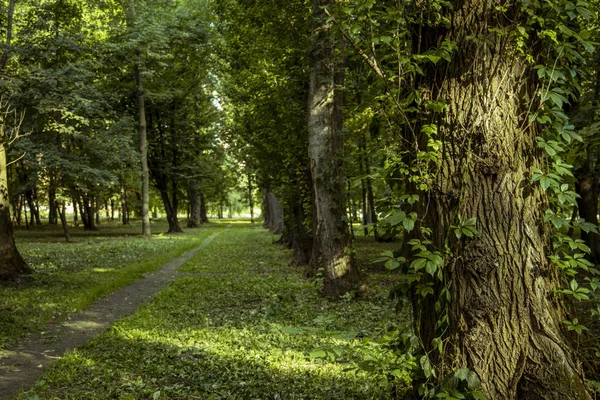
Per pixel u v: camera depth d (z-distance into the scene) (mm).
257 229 49844
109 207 76938
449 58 3018
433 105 3127
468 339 3029
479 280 3031
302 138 15680
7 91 13828
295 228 19234
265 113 17031
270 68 15438
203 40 33469
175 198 42438
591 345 3178
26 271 14562
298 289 12727
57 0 16891
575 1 3107
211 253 24359
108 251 23062
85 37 17703
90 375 6102
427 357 3074
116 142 27641
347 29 3506
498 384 2941
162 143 40750
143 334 8281
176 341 7816
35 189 35344
